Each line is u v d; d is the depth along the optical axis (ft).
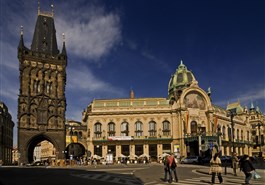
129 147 321.32
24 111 291.79
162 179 92.48
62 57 317.42
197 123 327.06
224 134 355.77
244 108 423.23
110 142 320.09
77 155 359.66
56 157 297.53
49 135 298.56
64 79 314.76
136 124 326.85
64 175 112.57
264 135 484.33
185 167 179.52
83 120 398.83
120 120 326.65
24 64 298.97
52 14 340.59
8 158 406.82
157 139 320.29
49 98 304.30
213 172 74.13
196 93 333.42
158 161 299.99
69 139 320.70
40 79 304.09
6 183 80.53
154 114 327.88
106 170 151.43
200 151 296.92
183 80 357.61
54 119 303.48
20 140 285.64
